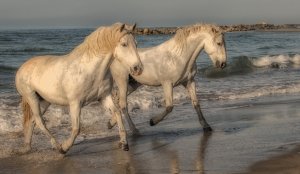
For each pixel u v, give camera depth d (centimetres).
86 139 866
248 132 868
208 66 2422
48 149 786
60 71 694
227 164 632
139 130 949
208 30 870
